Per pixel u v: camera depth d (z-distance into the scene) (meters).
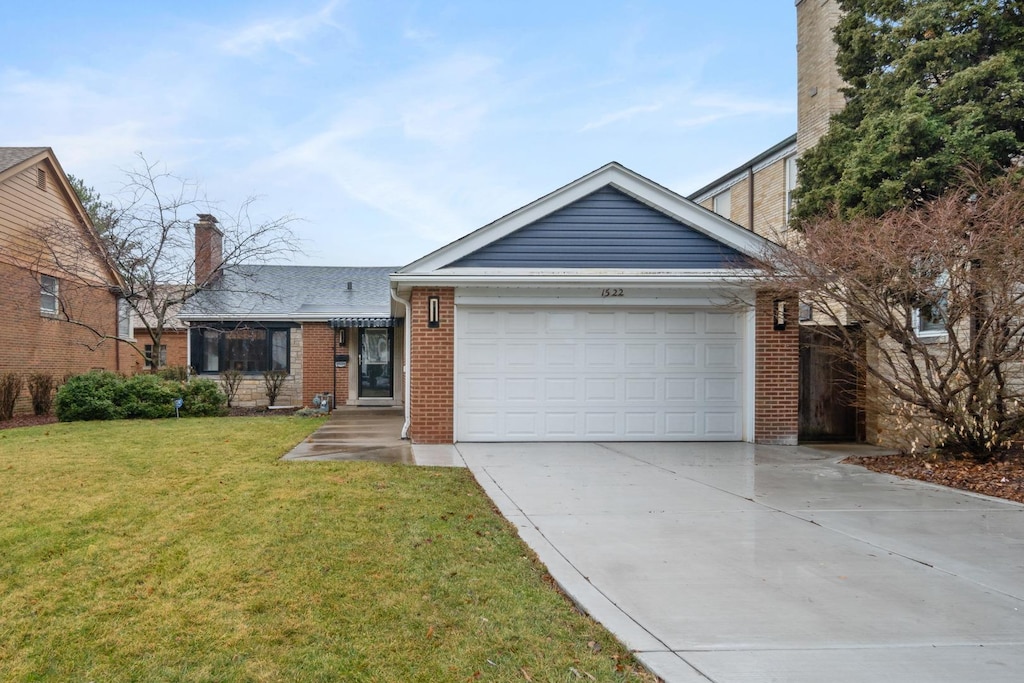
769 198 16.83
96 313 18.62
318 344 18.16
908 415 8.38
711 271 10.04
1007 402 7.95
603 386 10.38
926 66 8.98
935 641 3.30
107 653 3.18
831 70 13.40
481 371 10.20
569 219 10.37
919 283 7.21
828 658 3.11
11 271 14.93
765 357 10.34
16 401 14.63
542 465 8.21
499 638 3.32
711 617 3.58
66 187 16.91
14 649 3.21
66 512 5.54
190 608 3.69
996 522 5.60
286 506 5.76
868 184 9.14
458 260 10.16
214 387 14.86
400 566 4.34
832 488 6.95
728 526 5.43
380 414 15.20
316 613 3.63
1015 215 6.74
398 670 3.02
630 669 3.01
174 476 7.04
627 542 4.95
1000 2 8.52
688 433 10.47
